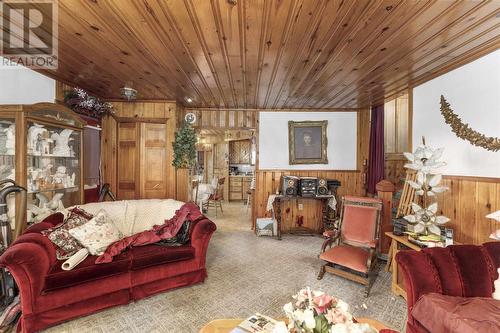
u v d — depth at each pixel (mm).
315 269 3152
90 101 3510
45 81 3020
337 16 1795
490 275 1734
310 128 4953
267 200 4953
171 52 2412
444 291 1702
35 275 1902
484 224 2330
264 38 2123
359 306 2361
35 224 2365
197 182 6078
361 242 3051
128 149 4266
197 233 2742
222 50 2359
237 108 4930
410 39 2129
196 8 1709
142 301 2393
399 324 2094
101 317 2141
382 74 2961
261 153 4980
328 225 4609
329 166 4992
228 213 6844
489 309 1486
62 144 3098
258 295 2521
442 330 1484
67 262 2090
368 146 4684
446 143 2779
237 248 3939
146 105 4285
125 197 4250
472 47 2271
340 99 4152
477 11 1729
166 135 4301
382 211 3256
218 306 2326
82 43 2244
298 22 1877
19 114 2393
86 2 1656
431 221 2410
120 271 2277
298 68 2797
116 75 3074
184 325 2051
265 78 3150
